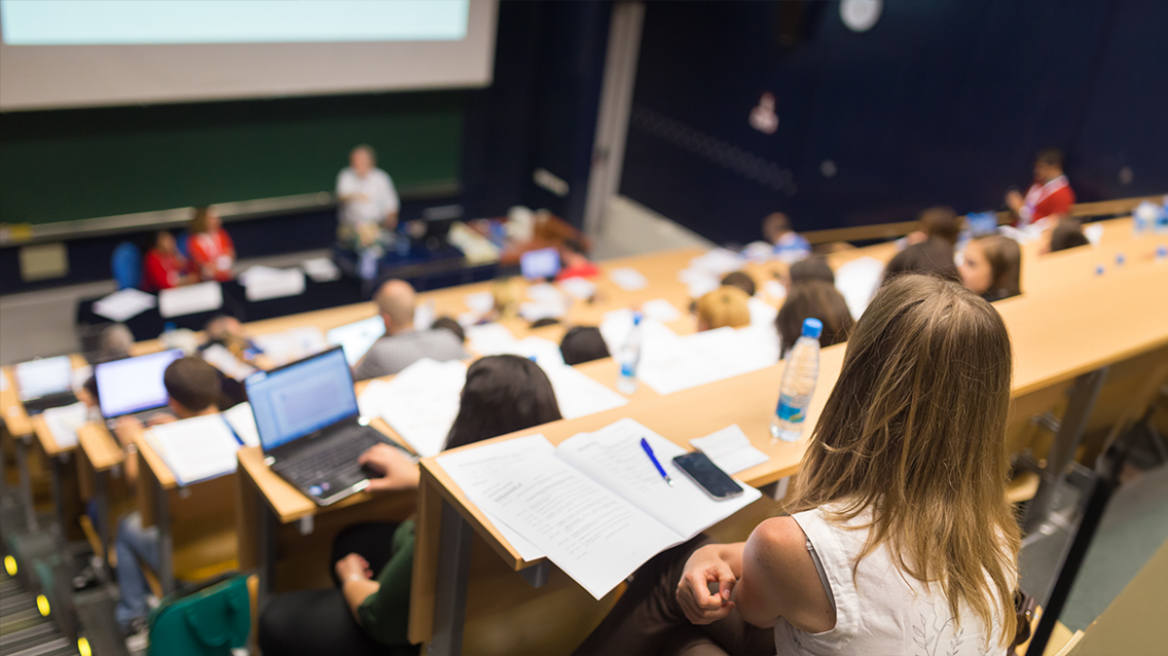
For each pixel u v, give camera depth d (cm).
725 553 130
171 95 648
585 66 844
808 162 720
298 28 681
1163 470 202
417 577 153
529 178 948
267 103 740
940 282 101
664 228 867
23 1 564
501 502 137
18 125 637
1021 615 133
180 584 262
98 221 697
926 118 632
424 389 245
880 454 98
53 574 336
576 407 211
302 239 807
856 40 664
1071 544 158
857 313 295
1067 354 193
